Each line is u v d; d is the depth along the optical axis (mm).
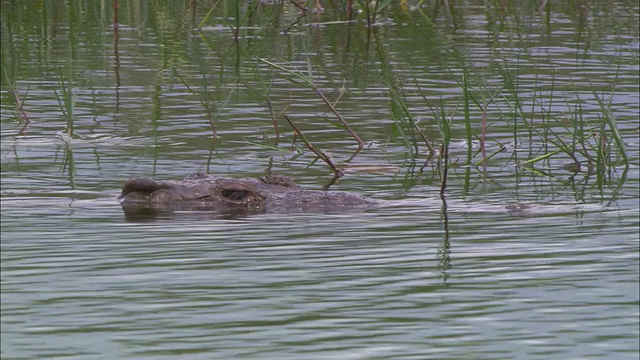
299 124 25219
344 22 39688
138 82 29359
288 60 32438
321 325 11719
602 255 14922
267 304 12531
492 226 17016
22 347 10969
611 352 10734
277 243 15938
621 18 40500
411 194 19734
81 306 12469
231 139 23766
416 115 25969
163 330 11531
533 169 21938
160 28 38281
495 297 12766
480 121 25781
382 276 13883
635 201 18953
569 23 39375
